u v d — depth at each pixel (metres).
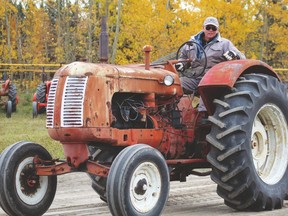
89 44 28.44
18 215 5.66
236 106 6.02
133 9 24.25
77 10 30.84
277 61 30.44
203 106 6.53
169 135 6.23
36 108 20.62
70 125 5.47
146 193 5.33
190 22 23.30
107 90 5.62
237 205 6.12
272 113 6.53
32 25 36.88
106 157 6.09
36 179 5.85
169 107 6.34
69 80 5.52
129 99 5.99
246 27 23.94
